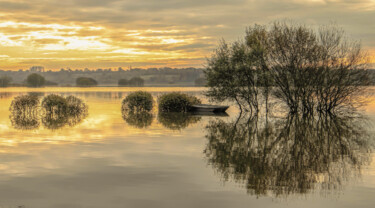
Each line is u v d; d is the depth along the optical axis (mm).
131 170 12625
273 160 14578
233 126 26141
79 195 9828
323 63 33719
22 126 25797
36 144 18016
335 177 11922
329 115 34438
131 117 32844
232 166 13414
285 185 10922
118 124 27203
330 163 14109
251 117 33094
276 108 39875
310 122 28906
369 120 30406
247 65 34938
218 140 19641
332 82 34312
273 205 9156
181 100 39781
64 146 17453
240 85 36531
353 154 15984
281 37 34250
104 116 33875
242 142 19094
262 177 11844
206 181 11281
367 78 34094
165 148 17047
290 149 17156
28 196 9734
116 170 12617
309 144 18672
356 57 33781
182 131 23281
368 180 11555
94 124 27172
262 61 35188
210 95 37688
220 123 28047
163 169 12797
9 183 10945
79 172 12305
